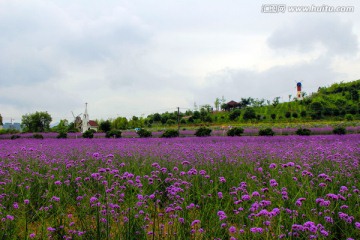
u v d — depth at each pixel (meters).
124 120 90.50
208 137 32.44
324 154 12.52
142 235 4.97
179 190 6.18
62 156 13.73
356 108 87.81
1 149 17.91
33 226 5.96
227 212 6.29
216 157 13.33
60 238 5.16
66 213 6.54
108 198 5.96
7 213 5.66
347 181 8.37
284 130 39.12
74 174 9.53
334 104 106.00
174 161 11.87
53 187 8.27
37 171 10.04
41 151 15.31
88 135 39.97
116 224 5.28
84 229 5.19
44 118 78.94
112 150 16.41
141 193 6.64
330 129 37.91
